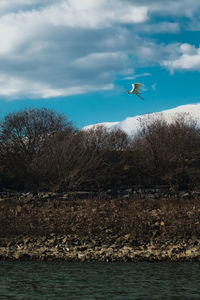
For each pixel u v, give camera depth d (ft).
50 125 115.75
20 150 105.40
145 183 84.43
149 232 52.37
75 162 89.15
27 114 114.73
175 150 97.55
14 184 85.71
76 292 34.04
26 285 36.04
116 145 101.81
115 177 86.12
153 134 101.19
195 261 43.39
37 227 56.24
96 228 54.70
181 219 57.11
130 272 39.73
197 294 33.01
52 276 38.65
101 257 45.09
